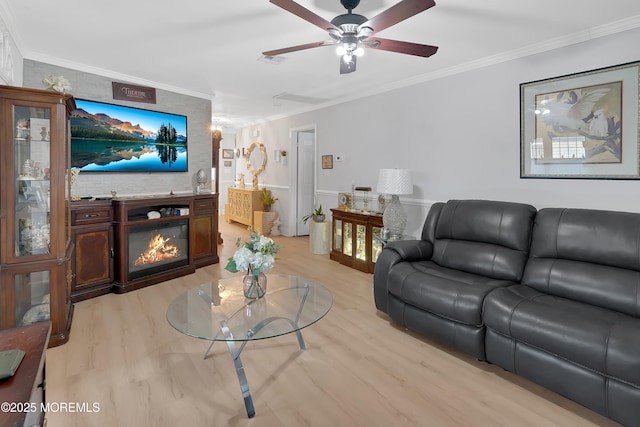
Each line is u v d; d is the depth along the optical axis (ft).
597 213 7.80
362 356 8.05
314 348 8.41
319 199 19.45
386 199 14.90
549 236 8.27
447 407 6.32
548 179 10.23
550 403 6.46
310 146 22.59
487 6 7.98
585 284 7.34
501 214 9.22
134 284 12.09
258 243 7.93
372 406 6.33
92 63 11.96
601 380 5.74
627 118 8.74
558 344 6.14
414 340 8.86
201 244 15.12
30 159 8.23
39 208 8.33
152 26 9.11
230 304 7.64
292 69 12.73
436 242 10.52
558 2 7.79
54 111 8.20
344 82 14.49
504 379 7.21
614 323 5.88
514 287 7.98
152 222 12.61
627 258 7.00
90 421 5.82
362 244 14.84
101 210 11.41
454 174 12.65
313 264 15.87
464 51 10.84
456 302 7.78
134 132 13.50
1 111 7.63
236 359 6.21
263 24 9.00
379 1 7.75
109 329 9.17
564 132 9.83
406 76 13.65
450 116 12.66
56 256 8.36
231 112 21.48
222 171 31.45
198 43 10.26
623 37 8.73
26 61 10.85
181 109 15.30
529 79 10.50
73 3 7.91
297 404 6.36
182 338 8.75
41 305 8.35
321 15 8.51
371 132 15.93
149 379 7.04
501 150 11.27
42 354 3.67
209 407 6.24
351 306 11.02
